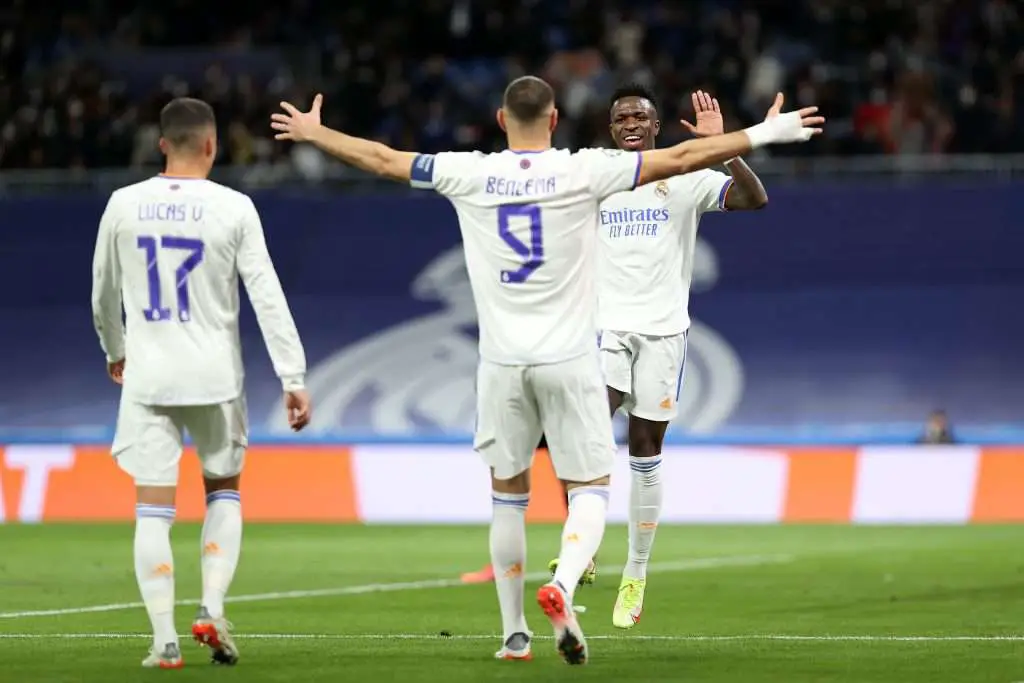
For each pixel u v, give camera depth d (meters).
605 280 27.30
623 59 69.00
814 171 60.53
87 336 59.97
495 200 20.00
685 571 36.12
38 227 61.59
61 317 60.25
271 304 20.30
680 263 27.11
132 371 20.36
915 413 56.28
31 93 68.06
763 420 56.72
